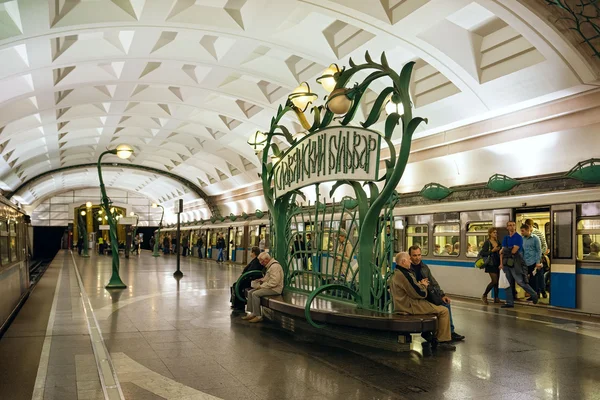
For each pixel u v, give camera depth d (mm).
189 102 23531
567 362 6805
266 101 21234
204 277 20750
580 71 11039
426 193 16328
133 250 47656
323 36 14930
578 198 11602
